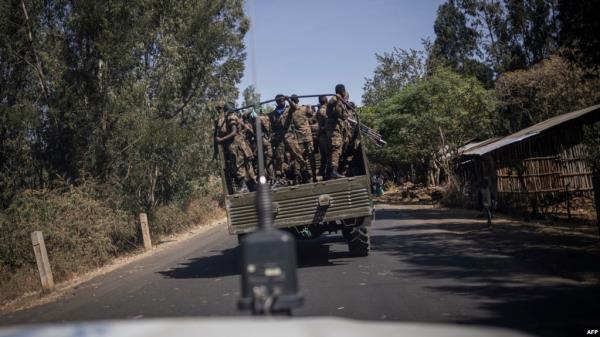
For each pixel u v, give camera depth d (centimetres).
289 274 246
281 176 1281
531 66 4838
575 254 1115
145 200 2214
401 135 3228
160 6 2245
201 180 2845
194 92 2442
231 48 2594
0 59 1661
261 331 175
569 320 638
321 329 179
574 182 2166
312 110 1324
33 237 1202
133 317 829
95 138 1795
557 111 3706
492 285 872
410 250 1338
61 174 1806
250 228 1159
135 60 1919
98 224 1625
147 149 1981
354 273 1063
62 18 1791
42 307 1023
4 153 1688
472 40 5331
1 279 1302
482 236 1531
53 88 1767
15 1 1658
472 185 2820
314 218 1152
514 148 2328
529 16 4841
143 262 1597
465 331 186
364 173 1271
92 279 1352
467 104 2998
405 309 740
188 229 2672
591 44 1353
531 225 1750
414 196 3531
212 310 829
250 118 1280
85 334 180
